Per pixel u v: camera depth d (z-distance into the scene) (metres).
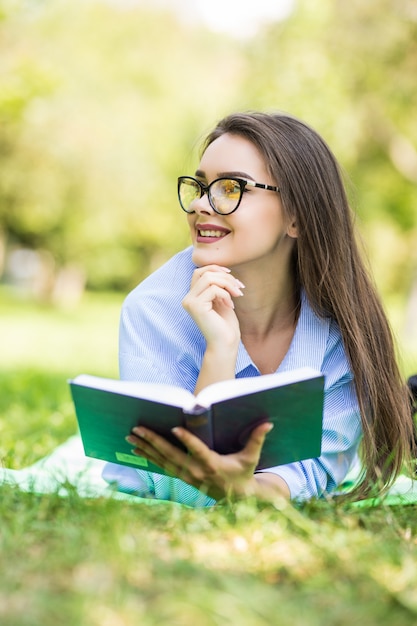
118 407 2.49
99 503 2.39
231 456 2.55
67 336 16.73
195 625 1.68
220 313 2.98
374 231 19.58
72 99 20.91
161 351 3.15
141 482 3.11
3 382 8.13
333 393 3.19
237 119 3.10
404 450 3.13
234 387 2.43
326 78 14.08
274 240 3.05
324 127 14.02
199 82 22.48
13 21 14.23
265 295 3.18
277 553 2.12
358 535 2.25
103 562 1.93
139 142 22.30
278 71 14.47
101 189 22.92
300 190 3.06
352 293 3.19
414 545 2.28
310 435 2.61
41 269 31.81
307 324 3.19
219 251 2.99
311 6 14.70
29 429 5.31
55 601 1.73
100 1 21.95
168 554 2.06
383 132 17.05
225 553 2.11
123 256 30.95
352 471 3.80
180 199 3.12
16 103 12.79
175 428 2.42
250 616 1.71
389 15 14.16
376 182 18.47
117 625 1.66
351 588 1.90
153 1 22.81
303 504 2.57
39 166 22.17
